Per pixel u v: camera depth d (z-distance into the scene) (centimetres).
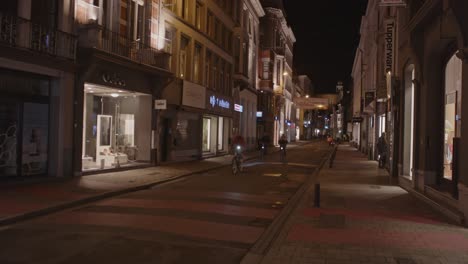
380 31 2766
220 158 3048
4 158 1337
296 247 714
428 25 1210
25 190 1255
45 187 1327
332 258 653
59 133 1509
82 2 1606
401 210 1062
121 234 805
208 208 1109
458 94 1116
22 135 1395
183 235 813
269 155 3719
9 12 1301
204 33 2850
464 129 899
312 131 12144
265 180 1805
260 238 805
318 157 3481
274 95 5638
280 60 5731
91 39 1559
